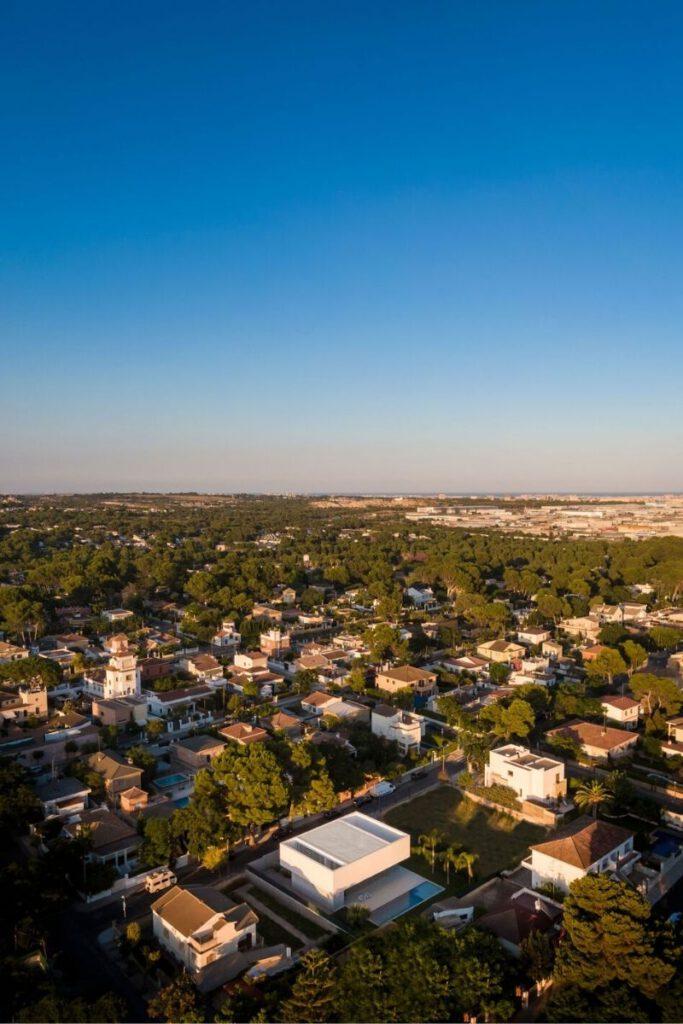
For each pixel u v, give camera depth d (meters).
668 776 123.44
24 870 84.19
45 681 150.00
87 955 77.94
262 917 85.38
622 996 64.75
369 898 88.38
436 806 114.50
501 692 161.88
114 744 132.62
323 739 132.12
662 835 103.19
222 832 96.38
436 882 92.81
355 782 117.00
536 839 104.06
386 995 64.88
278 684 170.75
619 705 146.88
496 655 193.50
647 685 146.88
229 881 93.19
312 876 88.25
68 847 87.44
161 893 90.31
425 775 126.31
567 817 108.31
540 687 152.25
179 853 97.38
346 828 97.44
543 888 87.06
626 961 66.44
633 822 106.38
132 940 77.25
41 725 136.88
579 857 87.25
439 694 165.12
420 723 139.88
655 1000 65.81
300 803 107.12
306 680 169.25
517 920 79.56
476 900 87.81
